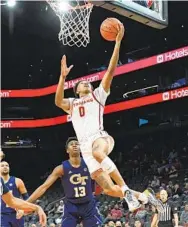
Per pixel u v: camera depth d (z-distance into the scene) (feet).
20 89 78.33
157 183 53.57
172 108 69.05
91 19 66.28
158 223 29.58
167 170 57.88
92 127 14.06
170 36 70.28
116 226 37.45
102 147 13.56
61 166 15.66
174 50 57.41
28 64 80.38
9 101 78.95
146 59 60.54
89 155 13.87
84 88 14.37
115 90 75.41
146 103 61.26
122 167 67.67
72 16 30.78
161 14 21.65
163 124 68.64
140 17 20.76
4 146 78.54
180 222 36.76
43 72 81.15
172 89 58.34
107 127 75.97
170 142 68.95
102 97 14.35
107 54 77.41
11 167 80.23
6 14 65.57
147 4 21.03
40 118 76.38
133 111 71.05
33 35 73.00
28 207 12.22
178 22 69.46
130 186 59.41
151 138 71.97
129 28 70.44
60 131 80.69
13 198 12.34
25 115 79.92
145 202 13.20
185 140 66.95
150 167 63.72
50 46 76.64
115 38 14.25
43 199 62.54
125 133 73.87
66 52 77.25
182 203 43.93
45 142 80.84
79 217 15.83
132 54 73.72
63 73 13.75
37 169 80.43
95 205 16.07
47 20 66.95
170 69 67.41
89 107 14.23
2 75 79.87
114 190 13.38
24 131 80.89
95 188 16.35
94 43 74.28
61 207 48.14
